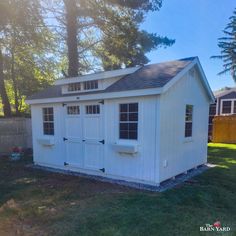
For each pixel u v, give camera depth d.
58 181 6.46
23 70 16.25
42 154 8.62
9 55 14.71
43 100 8.16
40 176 7.07
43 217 4.08
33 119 8.88
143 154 5.88
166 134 5.87
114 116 6.37
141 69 7.55
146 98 5.72
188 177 6.59
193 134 7.38
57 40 14.15
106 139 6.59
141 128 5.86
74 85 7.55
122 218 3.94
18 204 4.75
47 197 5.15
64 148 7.80
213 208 4.41
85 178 6.71
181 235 3.41
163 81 5.64
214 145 13.27
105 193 5.29
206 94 8.09
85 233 3.48
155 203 4.59
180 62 7.10
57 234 3.48
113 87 6.52
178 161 6.54
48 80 17.73
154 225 3.70
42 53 15.70
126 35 12.32
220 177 6.57
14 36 11.32
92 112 6.90
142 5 11.54
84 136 7.13
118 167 6.41
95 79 6.78
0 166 8.55
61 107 7.75
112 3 11.45
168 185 5.83
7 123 11.35
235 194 5.21
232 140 14.32
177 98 6.30
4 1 8.98
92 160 7.01
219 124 14.70
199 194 5.10
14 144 11.52
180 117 6.51
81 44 14.37
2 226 3.81
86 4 11.64
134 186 5.80
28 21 10.31
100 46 14.31
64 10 12.46
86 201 4.80
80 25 12.61
